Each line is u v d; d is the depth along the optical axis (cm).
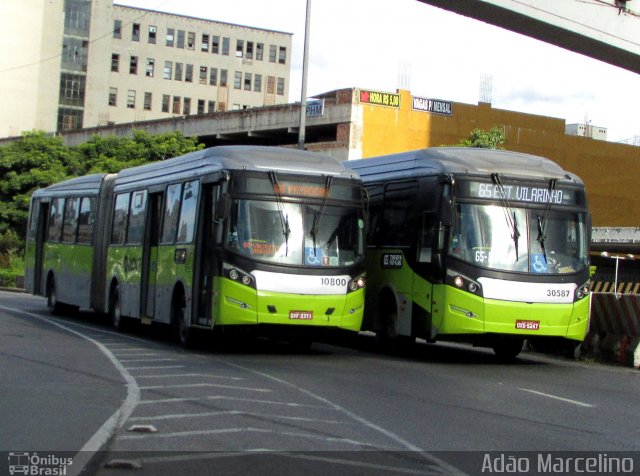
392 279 1806
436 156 1722
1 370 1369
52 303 2744
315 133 4866
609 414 1151
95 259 2403
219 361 1597
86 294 2448
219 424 972
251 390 1235
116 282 2255
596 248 4259
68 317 2645
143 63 10350
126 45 10262
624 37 2788
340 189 1698
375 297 1875
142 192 2128
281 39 11138
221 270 1616
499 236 1625
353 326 1680
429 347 2120
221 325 1620
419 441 918
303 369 1518
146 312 2030
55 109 9150
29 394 1145
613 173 5481
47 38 9088
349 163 2097
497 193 1639
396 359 1759
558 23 2642
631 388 1431
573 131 6450
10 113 8331
